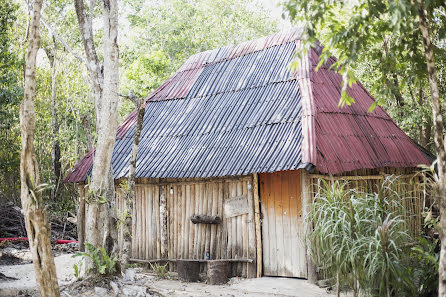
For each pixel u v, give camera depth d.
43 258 6.90
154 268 11.80
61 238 17.27
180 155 11.70
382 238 6.82
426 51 6.53
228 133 11.50
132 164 10.63
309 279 9.84
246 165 10.29
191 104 13.16
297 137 10.16
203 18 28.86
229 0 28.62
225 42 27.80
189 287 10.16
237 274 11.03
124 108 25.88
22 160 6.88
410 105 17.11
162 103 13.74
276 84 12.03
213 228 11.41
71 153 25.98
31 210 6.87
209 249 11.41
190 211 11.77
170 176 11.24
